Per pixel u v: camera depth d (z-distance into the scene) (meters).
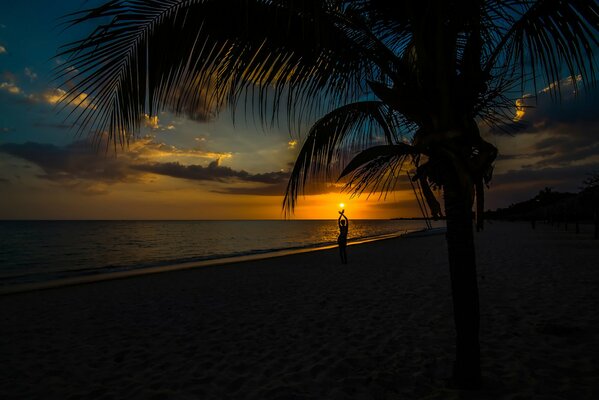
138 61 2.29
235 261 16.91
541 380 3.30
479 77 2.37
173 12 2.28
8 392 3.74
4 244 37.12
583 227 38.56
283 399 3.31
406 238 33.44
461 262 2.81
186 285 10.34
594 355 3.87
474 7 2.21
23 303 8.51
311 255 18.38
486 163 2.31
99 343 5.32
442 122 2.36
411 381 3.46
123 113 2.32
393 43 2.96
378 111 3.23
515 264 11.28
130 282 11.34
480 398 2.95
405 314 6.02
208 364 4.29
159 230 81.69
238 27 2.38
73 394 3.65
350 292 8.21
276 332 5.42
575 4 1.99
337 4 2.34
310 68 2.64
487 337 4.61
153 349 4.94
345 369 3.89
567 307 5.91
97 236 53.94
